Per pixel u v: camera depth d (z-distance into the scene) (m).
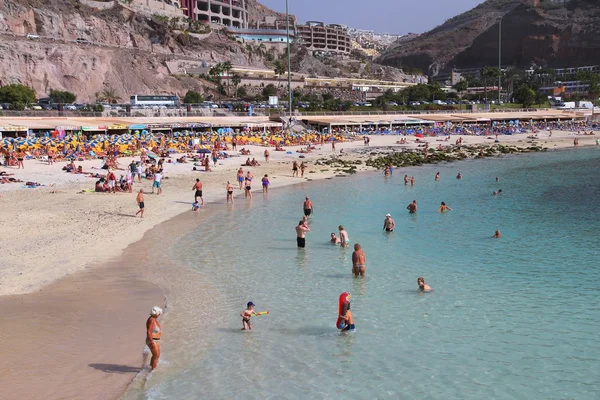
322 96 174.12
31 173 50.69
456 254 28.78
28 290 21.61
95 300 20.77
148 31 187.00
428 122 120.31
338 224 35.84
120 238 30.38
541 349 17.64
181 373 15.83
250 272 25.31
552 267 26.42
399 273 25.50
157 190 45.38
